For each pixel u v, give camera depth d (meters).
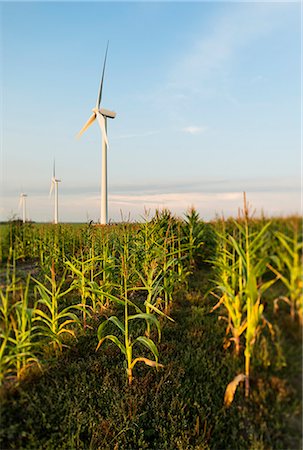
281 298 1.95
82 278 3.02
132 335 3.02
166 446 2.31
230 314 2.33
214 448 2.11
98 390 2.55
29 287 2.67
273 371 1.94
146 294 3.50
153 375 2.74
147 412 2.54
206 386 2.41
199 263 2.94
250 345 2.05
